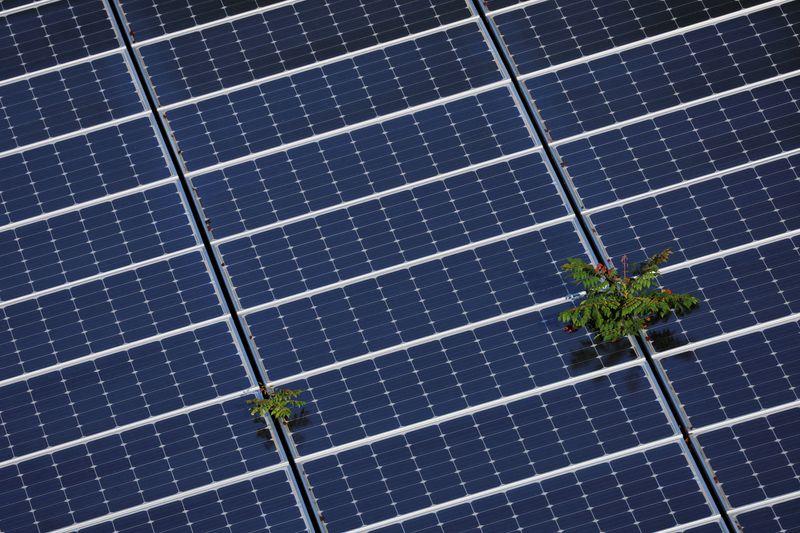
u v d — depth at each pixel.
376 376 54.12
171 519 52.22
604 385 53.56
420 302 55.28
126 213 57.12
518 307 55.00
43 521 52.31
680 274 55.28
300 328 54.94
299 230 56.62
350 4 61.16
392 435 53.19
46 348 54.88
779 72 58.81
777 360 53.56
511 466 52.50
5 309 55.47
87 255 56.41
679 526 51.16
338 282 55.66
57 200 57.44
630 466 52.25
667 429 52.69
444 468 52.62
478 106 58.78
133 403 53.94
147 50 60.44
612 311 53.91
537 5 61.06
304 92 59.28
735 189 56.62
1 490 52.78
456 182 57.31
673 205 56.47
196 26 60.78
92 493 52.69
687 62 59.28
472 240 56.28
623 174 57.16
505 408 53.44
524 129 58.22
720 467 52.03
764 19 60.12
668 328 54.56
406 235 56.44
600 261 55.53
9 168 58.12
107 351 54.66
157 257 56.22
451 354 54.38
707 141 57.59
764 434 52.41
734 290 54.84
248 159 57.97
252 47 60.31
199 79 59.69
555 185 57.03
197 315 55.22
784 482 51.62
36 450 53.34
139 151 58.28
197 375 54.28
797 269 55.00
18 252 56.53
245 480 52.69
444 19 60.81
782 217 56.03
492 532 51.53
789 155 57.00
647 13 60.53
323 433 53.34
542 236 56.16
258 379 54.34
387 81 59.38
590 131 58.03
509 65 59.69
